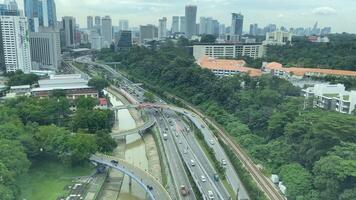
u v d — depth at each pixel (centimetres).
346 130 16988
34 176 18662
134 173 18262
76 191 17188
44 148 19650
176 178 18638
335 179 14350
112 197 17562
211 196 16062
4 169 14700
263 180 18000
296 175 16488
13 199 14638
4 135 18525
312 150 17362
